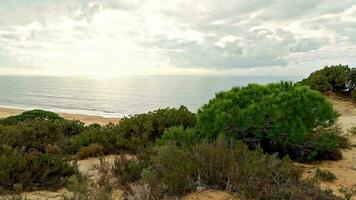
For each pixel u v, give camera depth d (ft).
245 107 25.66
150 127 32.60
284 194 14.89
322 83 73.26
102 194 15.28
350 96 69.62
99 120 112.06
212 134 24.95
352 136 35.50
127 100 304.71
